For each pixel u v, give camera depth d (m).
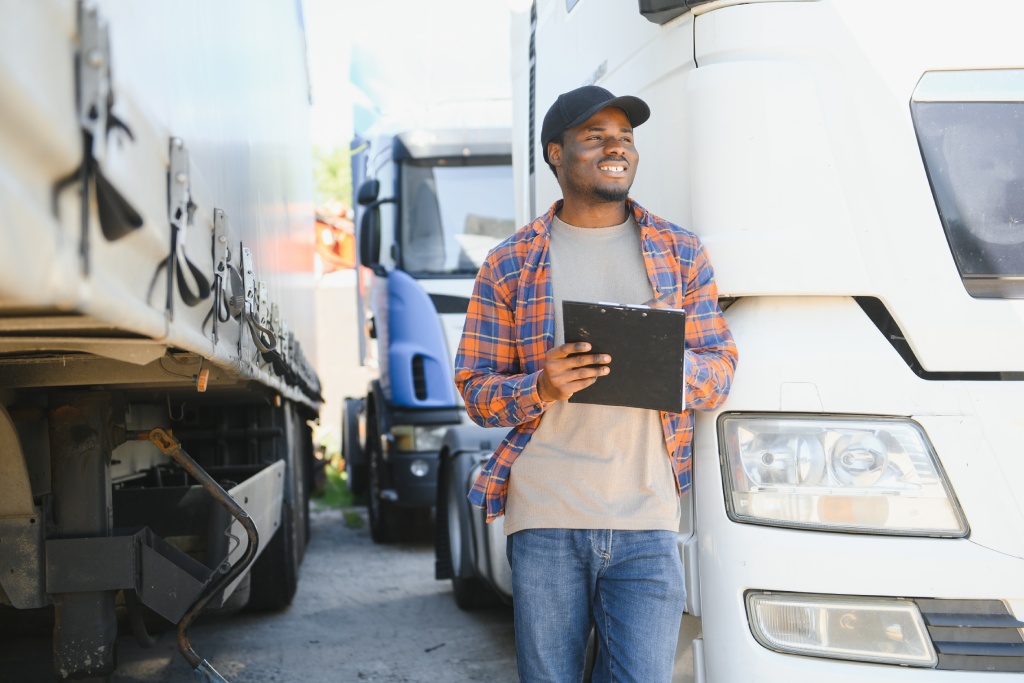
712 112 2.40
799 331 2.36
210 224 2.34
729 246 2.37
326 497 11.70
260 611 5.61
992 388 2.28
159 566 2.80
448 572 5.65
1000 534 2.24
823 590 2.24
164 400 4.82
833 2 2.35
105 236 1.27
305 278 8.42
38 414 2.75
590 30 3.26
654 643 2.24
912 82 2.35
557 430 2.33
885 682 2.20
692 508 2.44
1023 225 2.34
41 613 3.90
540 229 2.41
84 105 1.15
